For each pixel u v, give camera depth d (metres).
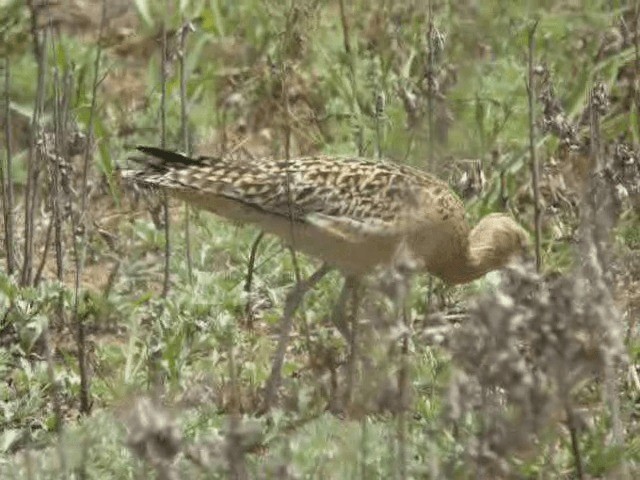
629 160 13.30
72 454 11.62
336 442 11.67
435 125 15.46
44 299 14.03
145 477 9.84
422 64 16.97
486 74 16.91
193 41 18.22
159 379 12.87
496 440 9.48
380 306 13.22
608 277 10.81
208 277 14.62
